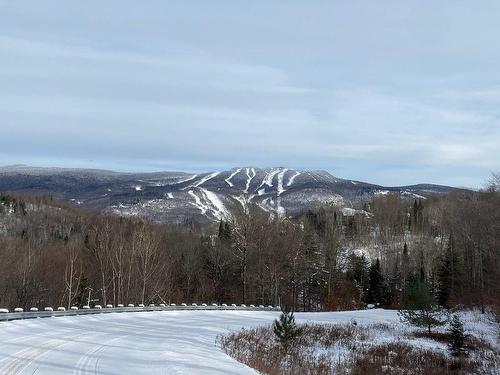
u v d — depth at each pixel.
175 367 15.50
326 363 25.41
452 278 75.94
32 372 13.17
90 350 18.00
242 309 58.31
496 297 56.28
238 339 26.69
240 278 84.75
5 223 127.25
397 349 33.09
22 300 64.38
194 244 91.75
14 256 67.75
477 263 68.19
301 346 31.41
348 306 86.75
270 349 25.33
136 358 16.89
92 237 94.31
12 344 18.42
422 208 143.00
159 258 73.62
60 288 71.00
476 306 62.41
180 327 30.98
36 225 127.69
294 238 81.00
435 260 92.19
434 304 46.72
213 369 15.88
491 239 58.06
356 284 93.62
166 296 74.50
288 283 83.75
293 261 79.88
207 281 87.44
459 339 33.78
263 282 80.00
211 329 31.08
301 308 89.44
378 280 92.56
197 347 21.52
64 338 21.23
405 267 95.75
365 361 27.59
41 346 18.27
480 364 29.42
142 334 25.16
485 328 46.84
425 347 35.16
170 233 94.88
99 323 30.47
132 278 68.38
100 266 69.31
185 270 87.06
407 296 49.56
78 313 35.78
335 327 41.62
